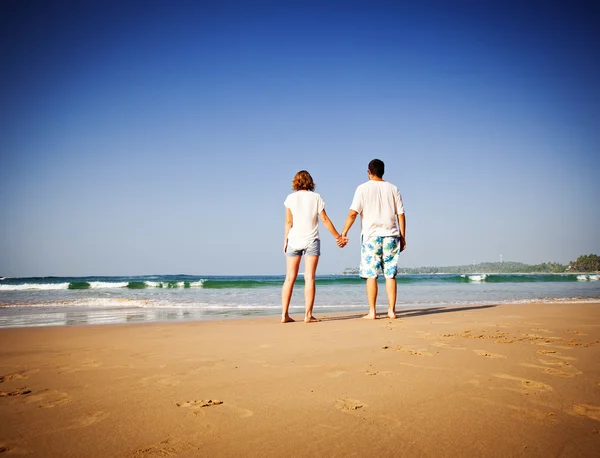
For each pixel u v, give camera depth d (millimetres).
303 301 10414
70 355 3102
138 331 4473
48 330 4602
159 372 2527
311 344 3451
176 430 1607
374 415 1756
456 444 1464
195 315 6902
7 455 1395
